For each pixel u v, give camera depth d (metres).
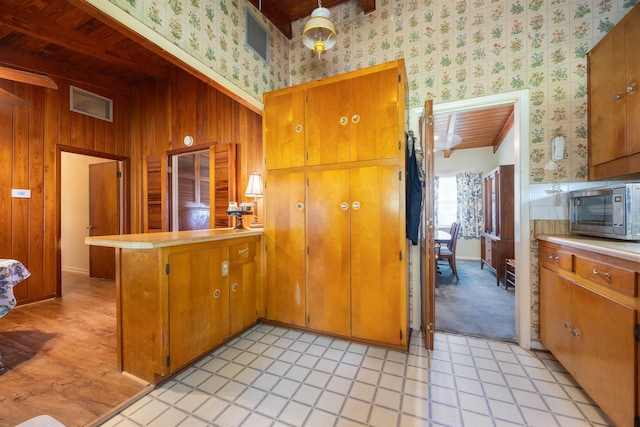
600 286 1.38
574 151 2.02
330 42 2.06
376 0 2.66
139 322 1.71
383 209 2.10
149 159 4.03
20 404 1.50
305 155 2.36
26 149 3.29
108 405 1.49
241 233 2.27
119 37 3.18
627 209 1.47
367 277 2.15
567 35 2.04
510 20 2.19
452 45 2.36
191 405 1.49
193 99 3.83
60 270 3.47
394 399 1.54
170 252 1.68
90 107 3.90
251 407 1.48
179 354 1.73
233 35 2.31
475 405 1.49
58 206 3.51
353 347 2.13
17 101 2.06
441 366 1.87
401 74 2.06
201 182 4.59
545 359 1.96
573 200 1.94
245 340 2.24
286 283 2.43
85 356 2.00
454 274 4.35
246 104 2.54
